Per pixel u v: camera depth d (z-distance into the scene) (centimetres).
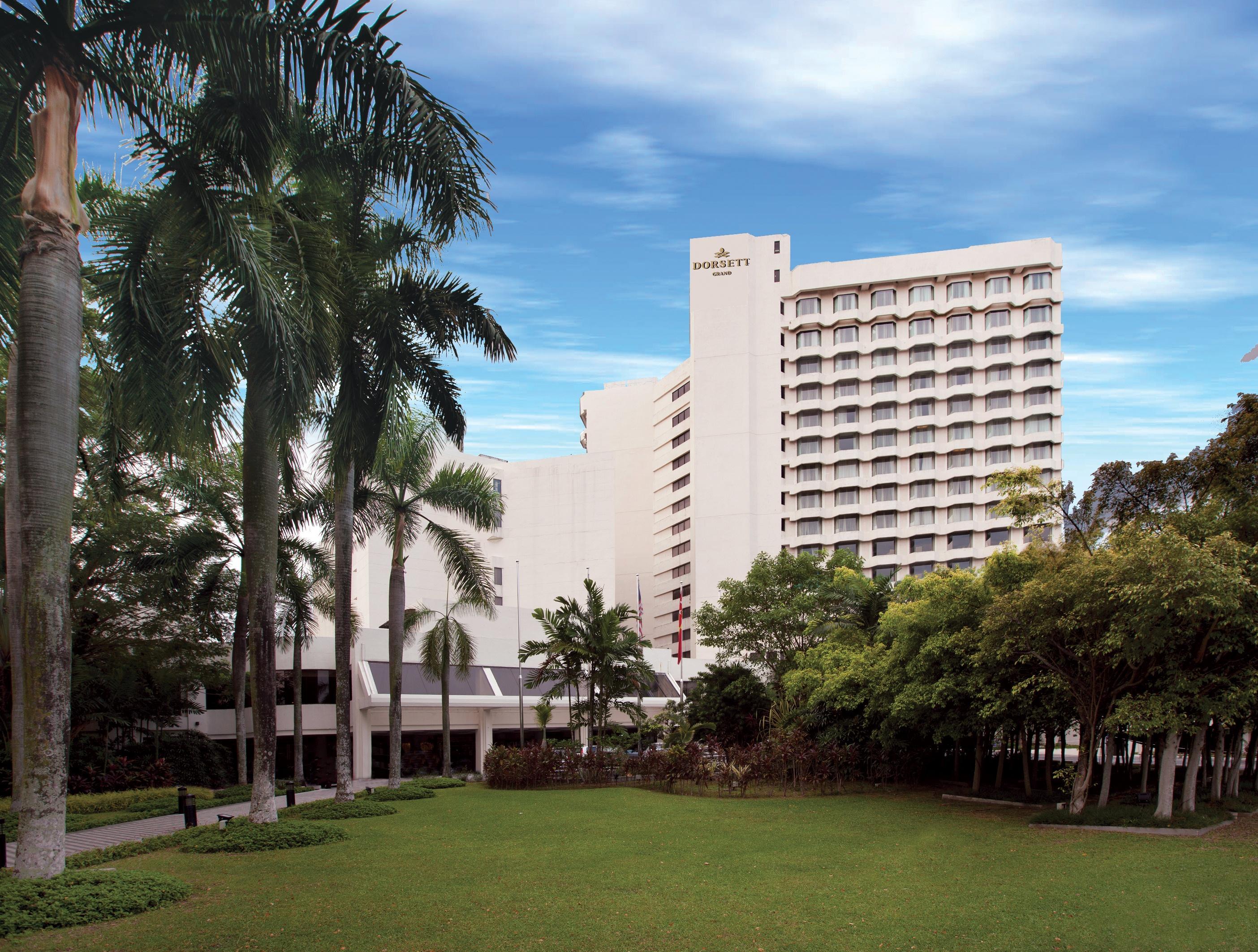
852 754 3062
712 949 915
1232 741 2773
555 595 7900
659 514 10419
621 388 11169
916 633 2570
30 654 1083
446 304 2097
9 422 1111
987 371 9188
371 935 953
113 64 1209
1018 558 2408
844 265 9388
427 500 2967
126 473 2002
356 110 1253
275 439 1625
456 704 4600
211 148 1319
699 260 9475
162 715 3403
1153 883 1277
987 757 3597
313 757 4312
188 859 1442
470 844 1630
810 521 9294
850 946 932
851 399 9294
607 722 4250
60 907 992
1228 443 2456
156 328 1343
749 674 4341
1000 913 1081
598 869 1366
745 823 2006
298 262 1536
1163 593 1711
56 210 1127
